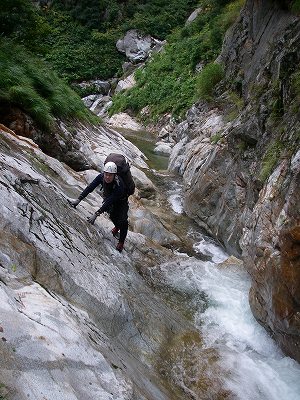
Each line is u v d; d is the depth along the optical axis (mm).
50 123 10398
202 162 11320
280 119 6984
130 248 6789
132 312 4770
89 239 5523
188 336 5160
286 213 4684
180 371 4516
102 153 12094
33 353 2709
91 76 31938
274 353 5203
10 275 3617
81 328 3512
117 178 5637
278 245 4727
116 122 24844
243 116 9336
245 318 5879
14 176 5172
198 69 22078
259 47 12289
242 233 7434
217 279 6922
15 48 11891
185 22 32938
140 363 4180
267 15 12281
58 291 4082
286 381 4672
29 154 7590
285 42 8914
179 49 25938
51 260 4312
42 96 11727
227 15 20656
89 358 3119
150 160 16094
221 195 9117
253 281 5570
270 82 8844
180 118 20453
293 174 4883
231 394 4336
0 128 8070
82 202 6895
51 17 34312
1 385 2336
